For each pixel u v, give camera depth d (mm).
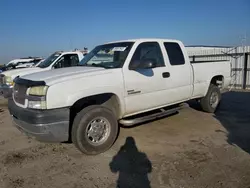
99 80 4008
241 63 13359
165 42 5285
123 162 3818
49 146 4562
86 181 3283
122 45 4824
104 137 4180
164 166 3621
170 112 5324
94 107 4035
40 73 4266
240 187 3006
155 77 4812
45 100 3514
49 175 3471
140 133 5168
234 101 8828
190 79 5676
